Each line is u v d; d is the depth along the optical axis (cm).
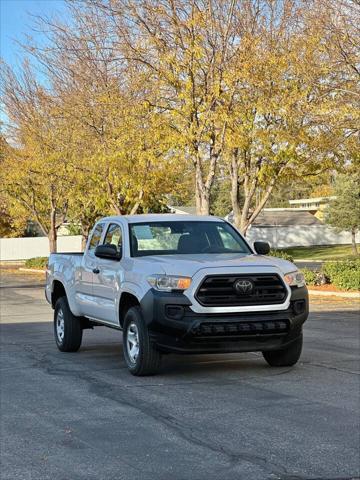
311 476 491
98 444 581
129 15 1988
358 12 1709
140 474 504
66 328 1088
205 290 802
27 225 5853
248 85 1944
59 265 1127
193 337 798
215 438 589
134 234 933
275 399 729
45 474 511
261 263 838
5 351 1132
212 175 2098
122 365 967
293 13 1934
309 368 912
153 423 643
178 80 1962
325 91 1850
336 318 1548
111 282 923
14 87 2934
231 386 800
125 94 2203
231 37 1952
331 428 613
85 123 2405
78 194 3045
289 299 830
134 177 2412
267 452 548
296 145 2030
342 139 1948
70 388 810
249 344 823
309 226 6756
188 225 969
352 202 5000
